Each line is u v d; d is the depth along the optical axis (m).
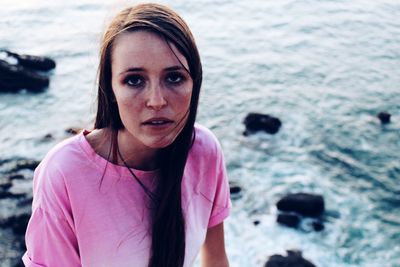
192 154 1.75
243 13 16.30
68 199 1.55
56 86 11.27
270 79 12.11
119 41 1.41
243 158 9.05
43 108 10.50
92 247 1.62
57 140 9.44
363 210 7.96
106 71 1.50
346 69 12.90
